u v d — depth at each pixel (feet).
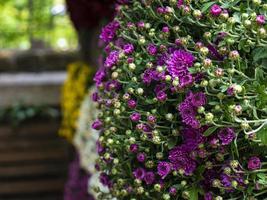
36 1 13.89
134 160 3.29
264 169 2.79
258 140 2.71
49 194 11.45
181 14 2.98
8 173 11.27
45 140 11.28
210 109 2.79
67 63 12.33
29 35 13.46
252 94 2.73
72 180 7.96
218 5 2.87
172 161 2.93
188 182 3.00
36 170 11.34
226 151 2.83
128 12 3.40
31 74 12.15
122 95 3.20
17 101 11.14
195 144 2.86
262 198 2.93
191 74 2.79
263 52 2.76
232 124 2.70
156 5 3.19
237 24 2.83
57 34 16.33
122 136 3.20
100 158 3.48
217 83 2.67
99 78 3.49
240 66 2.77
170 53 3.02
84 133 7.30
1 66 12.13
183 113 2.75
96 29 8.35
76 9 7.35
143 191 3.14
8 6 15.75
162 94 2.91
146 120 3.05
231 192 2.91
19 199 11.34
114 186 3.37
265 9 2.78
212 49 2.87
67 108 8.93
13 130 11.18
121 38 3.38
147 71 2.99
